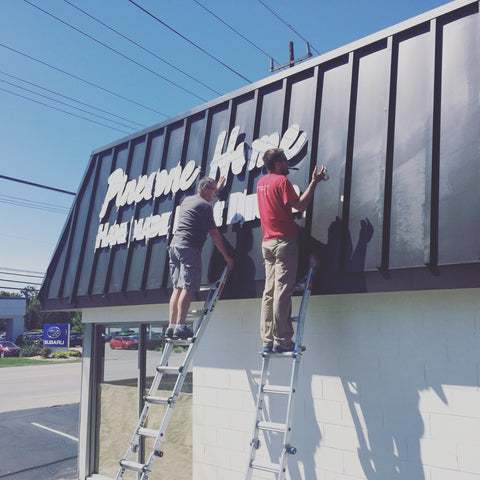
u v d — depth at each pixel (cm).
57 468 997
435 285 409
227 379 588
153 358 732
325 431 496
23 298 6875
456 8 445
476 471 404
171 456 664
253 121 591
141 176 724
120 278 704
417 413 441
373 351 475
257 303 575
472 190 401
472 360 417
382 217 446
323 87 539
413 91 461
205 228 536
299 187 526
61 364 3853
